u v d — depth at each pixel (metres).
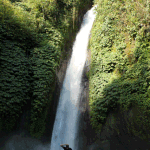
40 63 7.36
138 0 7.21
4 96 5.54
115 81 6.53
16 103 5.90
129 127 5.11
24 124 6.15
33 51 7.74
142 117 4.78
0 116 5.36
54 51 8.27
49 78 7.20
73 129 7.71
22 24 7.68
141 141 4.64
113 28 7.86
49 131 7.32
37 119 6.54
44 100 6.73
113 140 5.65
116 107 5.94
